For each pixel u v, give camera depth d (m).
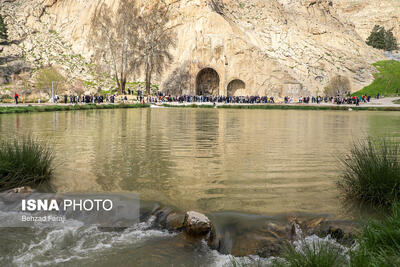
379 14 119.06
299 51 72.06
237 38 62.28
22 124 15.05
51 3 85.88
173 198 4.63
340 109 37.22
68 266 2.87
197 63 61.97
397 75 71.12
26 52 67.62
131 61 63.16
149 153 8.12
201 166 6.71
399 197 4.10
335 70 70.00
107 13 62.28
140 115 23.20
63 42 77.38
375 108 36.78
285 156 7.84
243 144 9.79
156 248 3.22
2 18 72.25
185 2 67.69
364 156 4.83
